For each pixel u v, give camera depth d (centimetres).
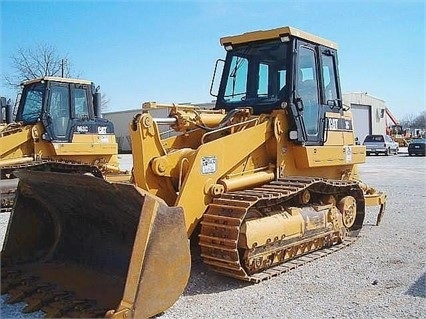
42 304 450
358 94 4312
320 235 652
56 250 565
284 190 576
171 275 430
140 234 408
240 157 597
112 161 1274
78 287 482
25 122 1188
